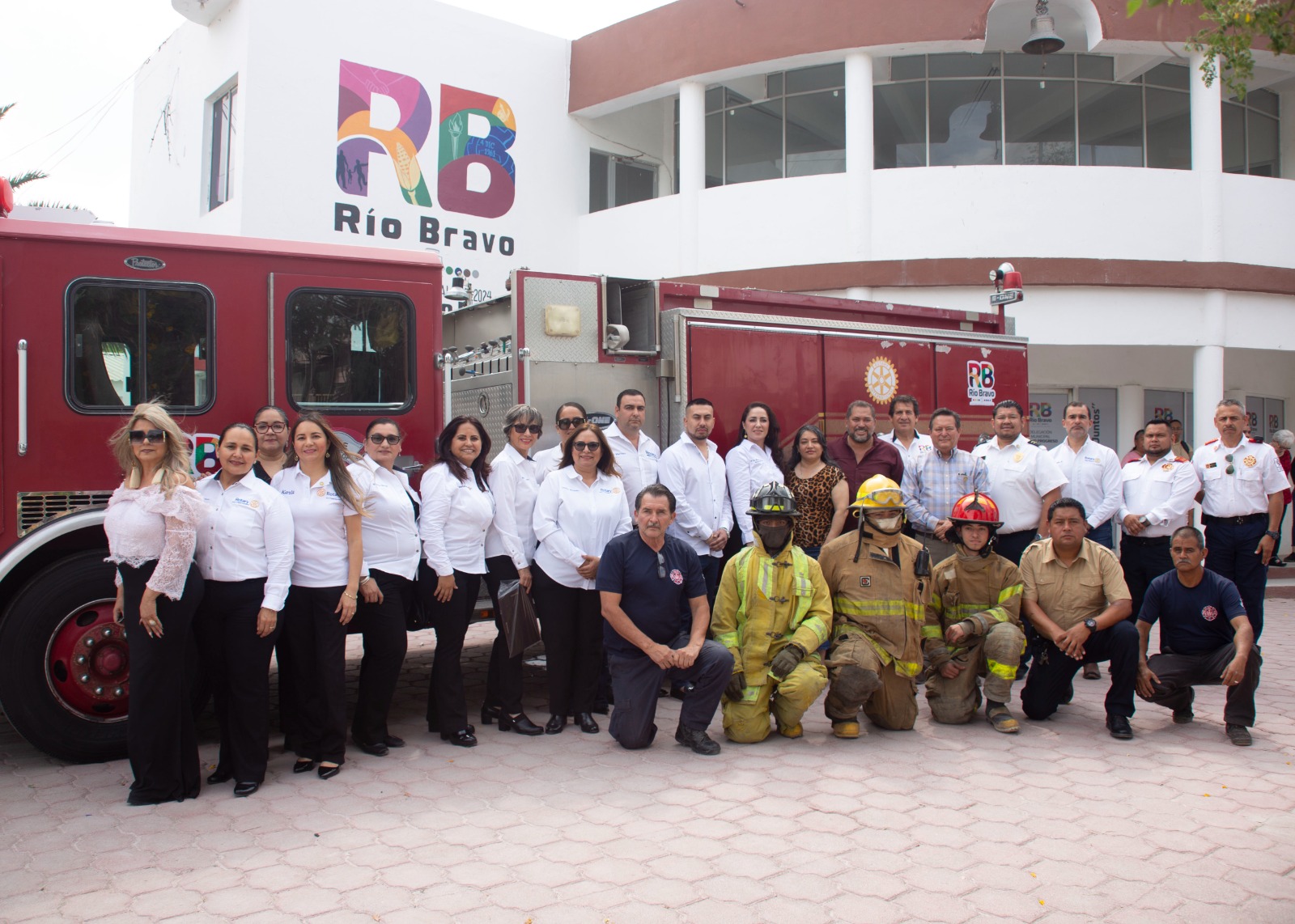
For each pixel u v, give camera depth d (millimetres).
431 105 13531
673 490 6105
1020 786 4586
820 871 3602
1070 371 14625
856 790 4504
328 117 12602
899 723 5539
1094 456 7324
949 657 5664
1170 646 5668
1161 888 3482
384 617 4969
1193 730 5598
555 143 14945
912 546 5531
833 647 5523
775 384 7059
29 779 4691
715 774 4742
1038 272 12828
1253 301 13266
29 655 4699
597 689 5695
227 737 4613
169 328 5109
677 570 5148
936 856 3748
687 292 6895
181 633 4301
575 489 5508
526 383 6113
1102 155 13938
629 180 16219
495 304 6816
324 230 12586
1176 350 14766
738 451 6434
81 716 4867
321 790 4516
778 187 13625
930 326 8602
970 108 13828
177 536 4168
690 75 13852
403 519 5012
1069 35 13391
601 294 6469
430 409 5758
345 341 5539
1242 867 3666
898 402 7227
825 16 13094
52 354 4836
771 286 13492
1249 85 14430
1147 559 6984
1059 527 5574
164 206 14555
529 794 4453
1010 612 5695
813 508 6398
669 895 3404
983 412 8500
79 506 4859
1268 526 6922
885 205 13180
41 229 4871
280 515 4496
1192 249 13078
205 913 3262
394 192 13203
